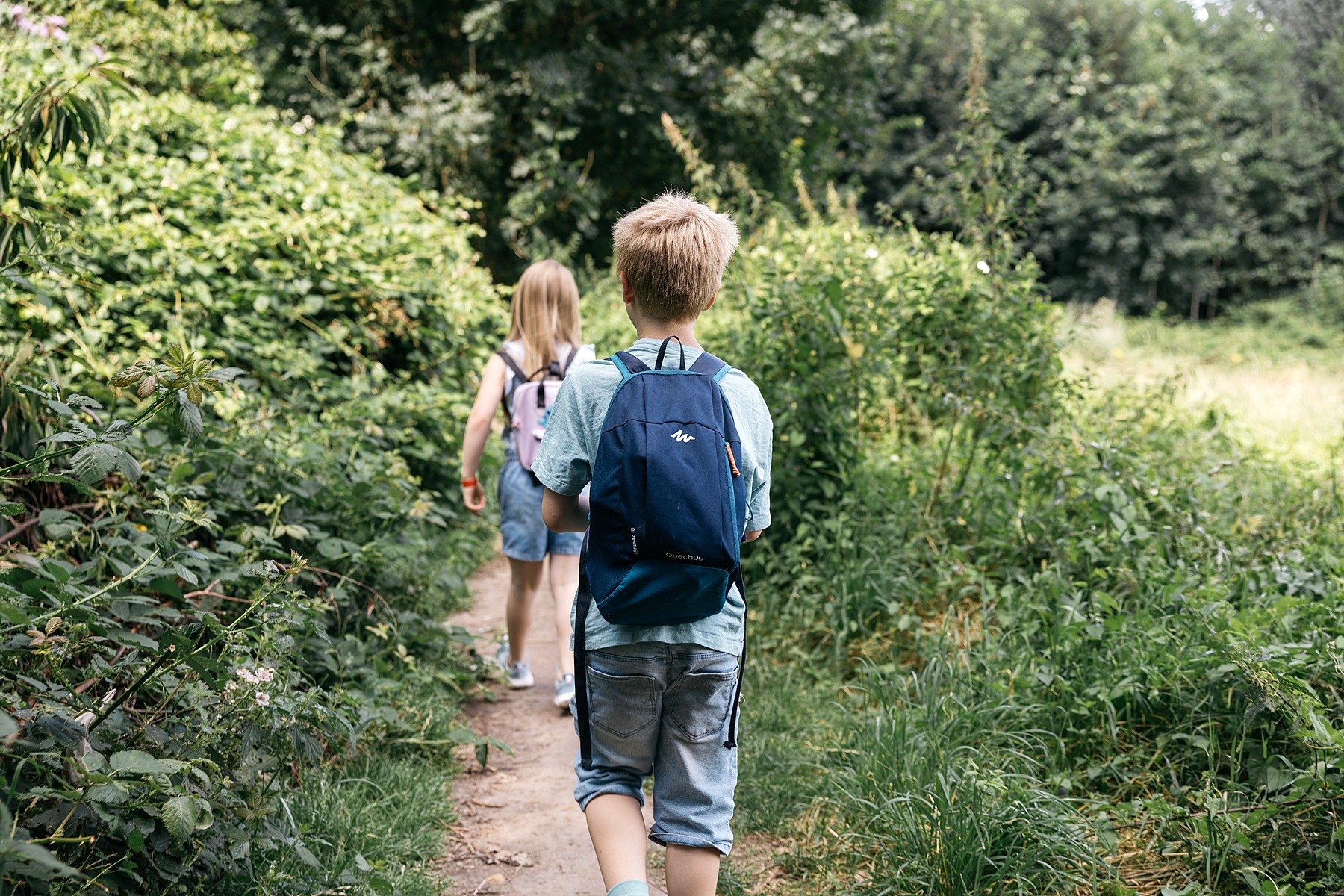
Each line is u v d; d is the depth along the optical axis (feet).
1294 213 67.87
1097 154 64.75
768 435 7.00
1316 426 26.89
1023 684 10.87
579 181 41.32
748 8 45.24
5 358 9.50
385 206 24.71
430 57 44.73
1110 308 39.58
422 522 17.37
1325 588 11.86
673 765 6.92
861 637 13.79
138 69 29.96
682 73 44.37
